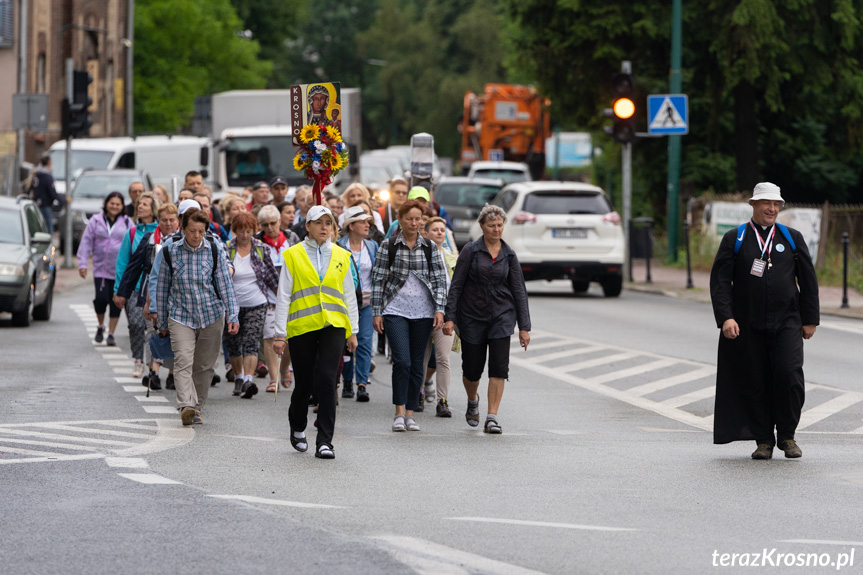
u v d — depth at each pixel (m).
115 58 178.62
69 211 97.81
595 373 49.25
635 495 27.22
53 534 23.02
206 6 188.75
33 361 50.25
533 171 168.75
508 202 84.88
